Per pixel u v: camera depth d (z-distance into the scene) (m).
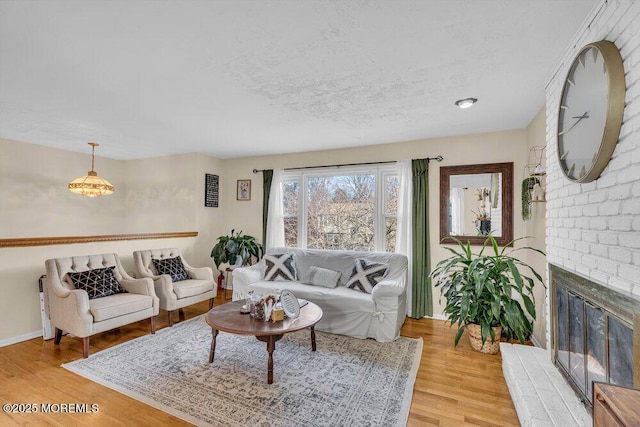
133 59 2.01
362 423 1.86
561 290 1.95
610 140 1.30
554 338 2.06
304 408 2.00
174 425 1.83
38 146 4.47
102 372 2.43
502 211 3.55
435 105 2.79
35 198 4.45
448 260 3.28
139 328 3.44
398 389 2.22
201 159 4.97
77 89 2.49
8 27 1.65
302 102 2.74
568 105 1.72
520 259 3.45
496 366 2.59
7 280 2.95
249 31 1.69
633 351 1.17
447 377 2.41
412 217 3.94
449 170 3.83
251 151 4.81
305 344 3.03
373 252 3.99
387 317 3.09
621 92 1.25
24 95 2.62
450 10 1.51
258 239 5.12
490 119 3.18
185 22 1.61
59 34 1.72
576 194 1.72
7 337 2.95
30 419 1.88
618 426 0.82
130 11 1.52
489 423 1.87
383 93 2.53
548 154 2.21
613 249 1.34
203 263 5.02
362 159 4.36
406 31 1.68
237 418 1.89
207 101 2.73
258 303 2.64
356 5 1.47
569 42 1.78
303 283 3.90
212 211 5.20
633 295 1.20
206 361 2.63
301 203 4.76
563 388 1.81
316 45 1.83
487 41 1.78
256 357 2.72
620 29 1.29
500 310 2.71
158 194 5.23
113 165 5.44
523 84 2.34
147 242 4.20
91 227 5.11
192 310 4.14
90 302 2.87
